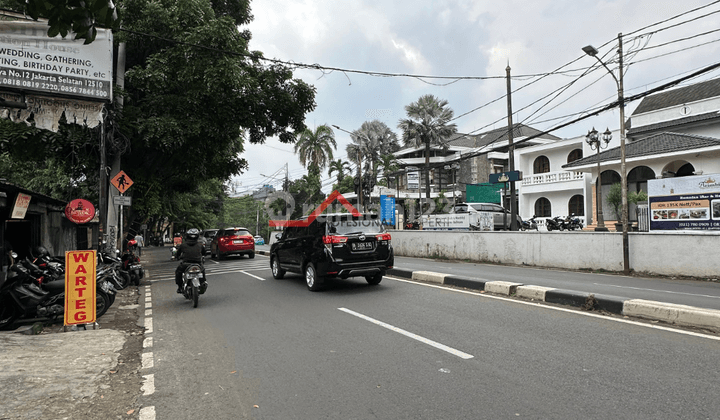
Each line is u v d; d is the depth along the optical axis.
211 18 14.35
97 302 7.59
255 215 77.19
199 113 14.05
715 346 4.86
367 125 43.34
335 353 5.11
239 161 20.08
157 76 13.17
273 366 4.75
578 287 9.44
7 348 5.46
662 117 27.42
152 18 13.43
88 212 10.58
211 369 4.73
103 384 4.36
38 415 3.59
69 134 12.41
